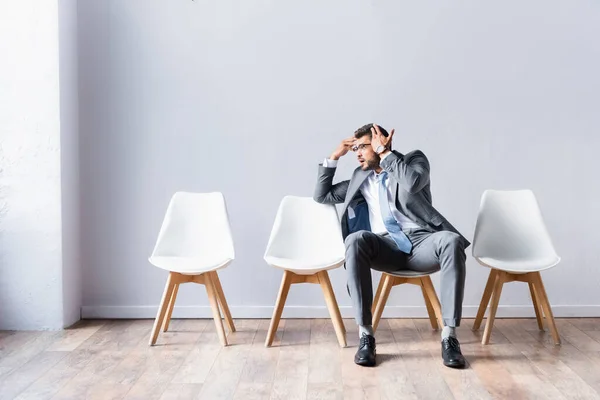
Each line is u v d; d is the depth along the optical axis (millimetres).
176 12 3621
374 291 3641
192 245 3275
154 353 2869
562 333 3258
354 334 3252
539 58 3582
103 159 3643
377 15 3598
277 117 3621
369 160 3094
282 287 3043
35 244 3354
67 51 3471
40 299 3357
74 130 3570
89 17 3623
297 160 3623
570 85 3584
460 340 3121
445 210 3609
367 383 2426
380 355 2838
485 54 3584
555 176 3596
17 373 2555
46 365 2670
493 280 3236
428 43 3592
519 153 3598
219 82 3623
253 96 3621
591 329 3340
